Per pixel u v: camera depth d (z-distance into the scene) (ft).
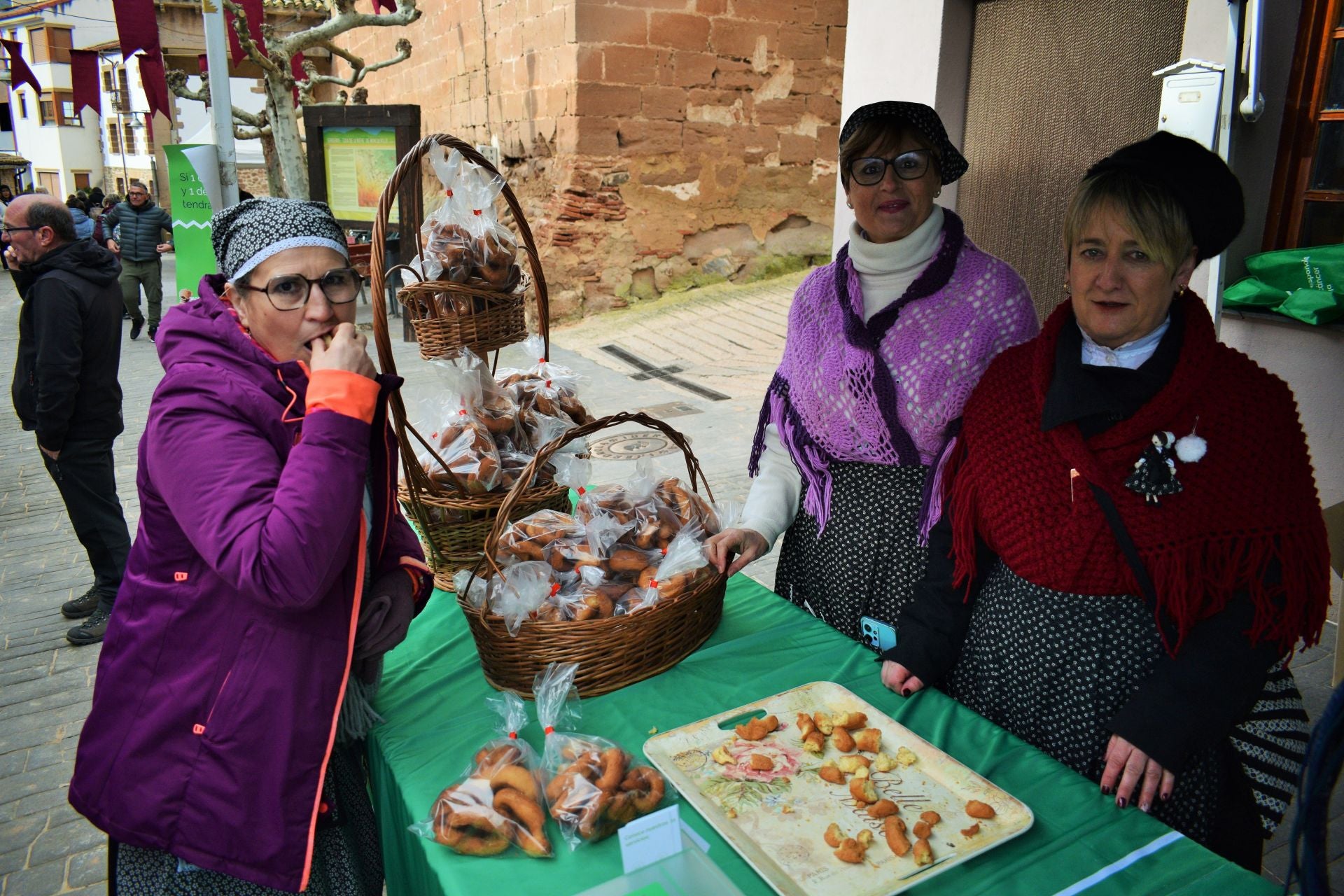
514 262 7.37
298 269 4.55
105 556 12.80
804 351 6.74
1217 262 9.98
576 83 29.60
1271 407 4.43
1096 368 4.68
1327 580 4.46
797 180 34.40
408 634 6.63
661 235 32.63
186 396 4.41
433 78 41.16
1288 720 5.04
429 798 4.69
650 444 19.33
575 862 4.25
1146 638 4.77
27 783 9.95
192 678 4.46
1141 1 12.43
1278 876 7.32
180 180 17.30
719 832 4.33
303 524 4.14
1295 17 10.73
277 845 4.48
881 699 5.57
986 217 15.39
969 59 15.02
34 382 11.89
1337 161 10.84
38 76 116.88
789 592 7.36
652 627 5.70
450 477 6.80
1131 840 4.28
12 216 11.63
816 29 32.96
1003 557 5.30
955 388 6.12
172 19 54.80
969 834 4.25
